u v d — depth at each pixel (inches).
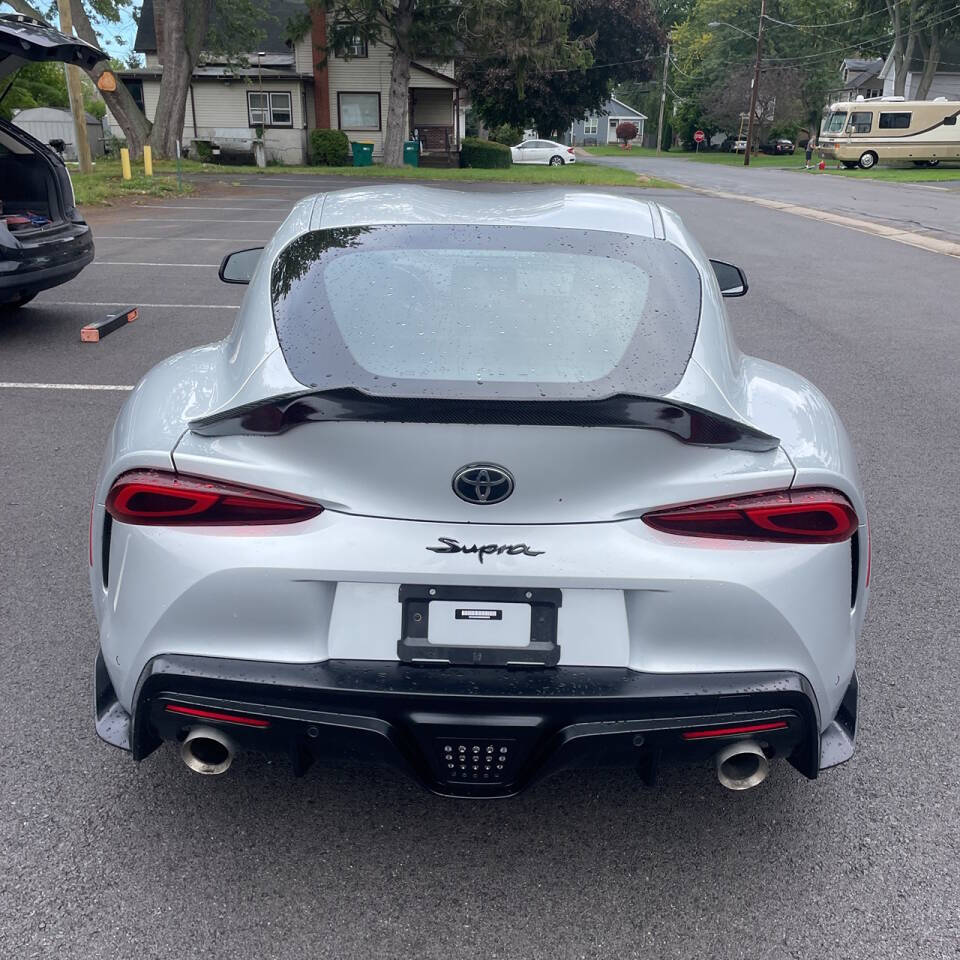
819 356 313.3
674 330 96.8
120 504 81.6
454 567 78.6
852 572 92.1
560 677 80.3
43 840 93.9
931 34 2236.7
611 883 90.5
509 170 1407.5
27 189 311.4
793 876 91.7
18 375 267.3
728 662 81.8
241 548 79.7
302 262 105.6
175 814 98.2
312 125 1556.3
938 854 95.0
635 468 79.0
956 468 210.1
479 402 76.1
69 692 118.9
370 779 104.7
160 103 1198.9
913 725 116.3
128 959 80.6
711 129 3363.7
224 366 99.9
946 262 539.8
